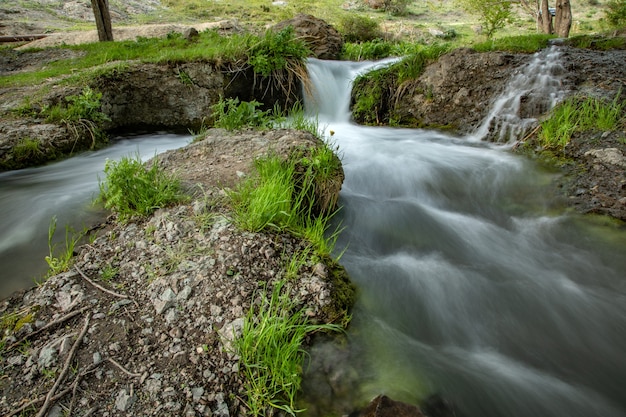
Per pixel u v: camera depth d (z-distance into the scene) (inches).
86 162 231.5
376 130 303.0
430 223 170.7
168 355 84.8
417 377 92.9
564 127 216.4
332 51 514.0
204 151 179.5
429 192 199.2
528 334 113.7
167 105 306.3
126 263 110.9
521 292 129.2
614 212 163.2
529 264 144.9
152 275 105.3
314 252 120.0
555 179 192.9
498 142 251.1
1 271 117.0
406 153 238.2
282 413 78.8
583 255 147.3
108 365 82.1
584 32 869.2
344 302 110.3
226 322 92.7
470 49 303.3
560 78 254.8
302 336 91.7
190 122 314.5
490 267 142.3
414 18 1148.5
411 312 118.0
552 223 165.9
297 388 83.6
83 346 85.6
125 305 96.8
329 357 94.3
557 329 115.7
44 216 147.3
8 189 183.5
